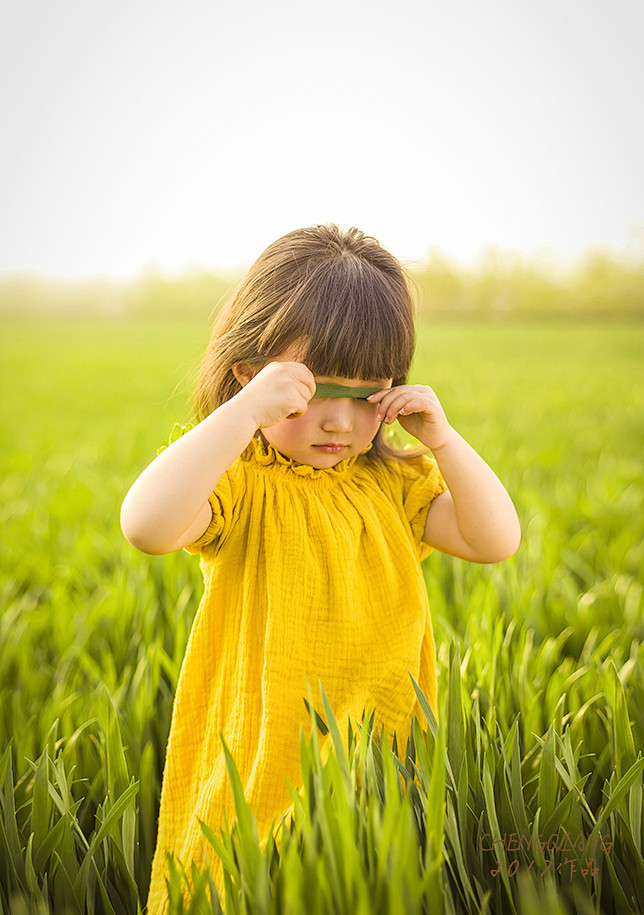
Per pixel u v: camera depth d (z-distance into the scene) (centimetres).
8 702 269
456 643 180
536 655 279
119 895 178
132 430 1102
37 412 1410
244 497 175
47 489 685
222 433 154
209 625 178
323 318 162
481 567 396
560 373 1986
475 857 163
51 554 464
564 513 530
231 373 188
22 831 192
